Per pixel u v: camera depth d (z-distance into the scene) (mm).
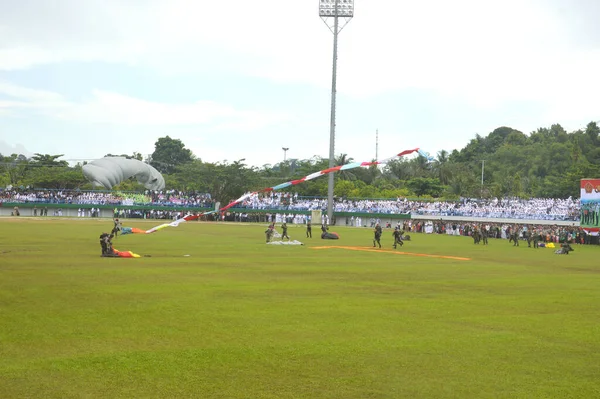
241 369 13086
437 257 46656
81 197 137750
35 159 173500
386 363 13719
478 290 26156
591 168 126562
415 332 16906
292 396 11469
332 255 45406
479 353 14711
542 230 83938
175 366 13219
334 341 15664
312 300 22250
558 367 13625
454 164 173875
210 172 151500
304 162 181000
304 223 128875
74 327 16781
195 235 70375
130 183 163875
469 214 112125
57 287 24344
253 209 136000
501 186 151250
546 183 140500
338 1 119812
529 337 16484
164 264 34969
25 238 56094
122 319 18000
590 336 16688
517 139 193375
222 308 20141
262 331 16703
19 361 13367
